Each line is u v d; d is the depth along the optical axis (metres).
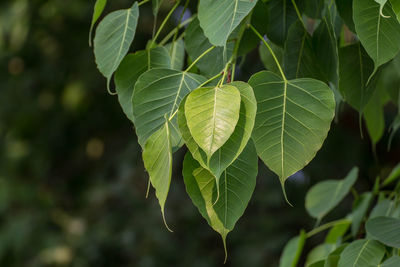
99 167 5.98
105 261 5.22
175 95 1.37
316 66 1.54
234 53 1.44
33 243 5.02
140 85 1.37
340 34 1.62
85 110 5.89
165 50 1.48
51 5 5.48
